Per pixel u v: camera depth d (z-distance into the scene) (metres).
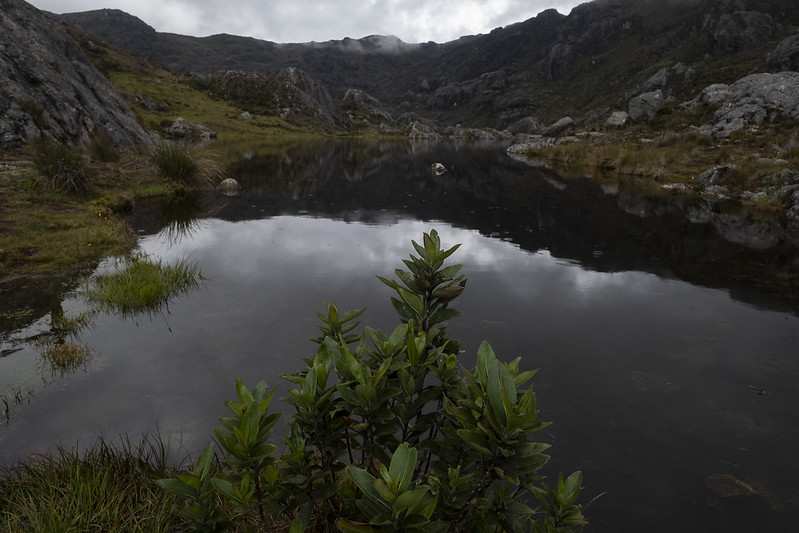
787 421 3.33
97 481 2.33
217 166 18.94
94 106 17.88
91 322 4.87
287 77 105.06
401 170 23.34
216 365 3.94
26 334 4.56
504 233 9.74
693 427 3.23
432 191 16.19
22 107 14.26
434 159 31.00
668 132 27.06
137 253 7.50
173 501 2.29
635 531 2.36
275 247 8.33
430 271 1.99
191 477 1.37
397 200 14.22
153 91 68.44
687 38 113.75
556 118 123.56
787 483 2.72
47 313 5.08
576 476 1.55
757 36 92.00
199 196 14.05
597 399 3.55
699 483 2.71
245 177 19.03
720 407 3.48
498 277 6.71
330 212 12.09
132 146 18.08
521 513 1.57
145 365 3.94
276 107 84.25
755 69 52.75
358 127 104.31
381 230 10.00
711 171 15.70
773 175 13.72
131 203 11.67
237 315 5.07
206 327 4.74
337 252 8.03
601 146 28.78
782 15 98.50
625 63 134.38
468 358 4.08
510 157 33.12
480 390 1.36
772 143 19.22
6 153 12.62
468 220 11.16
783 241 8.79
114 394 3.49
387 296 5.76
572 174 21.22
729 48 92.69
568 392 3.64
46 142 13.16
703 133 25.39
